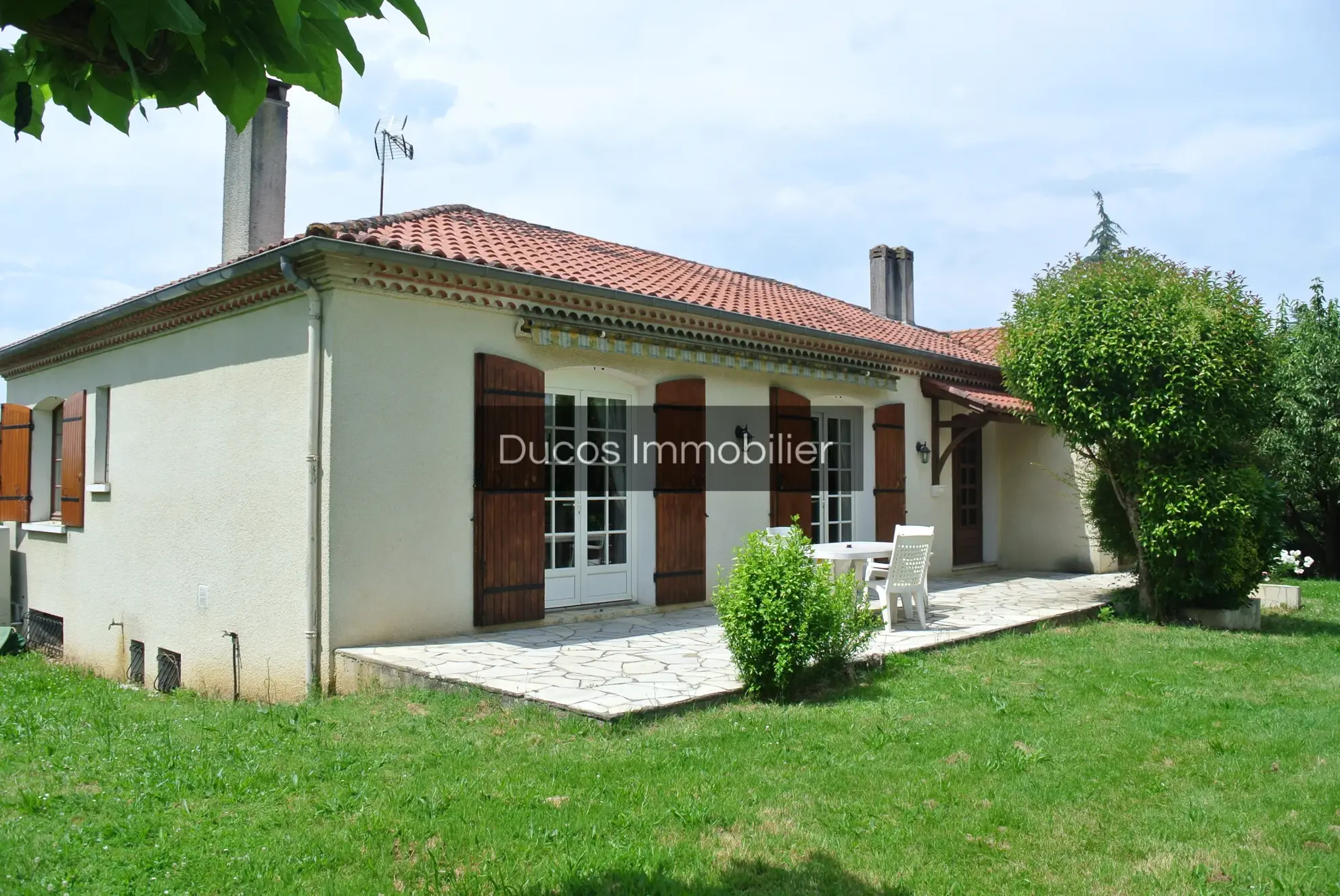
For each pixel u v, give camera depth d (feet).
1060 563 43.52
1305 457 47.80
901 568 26.48
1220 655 24.30
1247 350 28.68
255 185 29.76
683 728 16.55
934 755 15.51
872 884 10.78
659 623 26.84
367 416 22.49
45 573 35.70
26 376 38.86
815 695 19.38
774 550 19.49
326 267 21.68
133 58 4.76
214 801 13.41
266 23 4.89
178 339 27.84
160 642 27.96
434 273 23.36
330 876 10.87
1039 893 10.65
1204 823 12.70
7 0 4.37
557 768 14.44
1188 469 29.43
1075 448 32.48
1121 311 29.32
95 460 32.19
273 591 23.27
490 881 10.64
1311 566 49.80
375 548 22.62
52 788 14.10
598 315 27.12
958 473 43.55
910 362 38.68
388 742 16.15
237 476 24.84
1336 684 21.06
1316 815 12.97
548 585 27.22
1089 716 18.07
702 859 11.31
